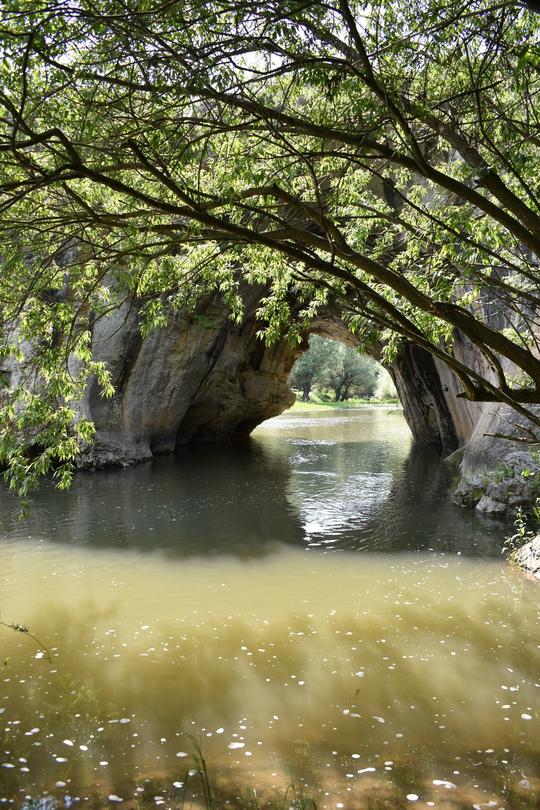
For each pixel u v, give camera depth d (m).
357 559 9.97
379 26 4.41
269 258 6.01
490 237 5.58
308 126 4.31
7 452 5.19
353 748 4.73
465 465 16.22
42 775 4.37
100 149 4.16
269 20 3.68
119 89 4.57
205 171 5.84
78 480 17.81
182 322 20.91
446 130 5.12
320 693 5.61
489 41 4.26
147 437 22.19
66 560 9.90
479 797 4.13
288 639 6.84
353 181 6.19
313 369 66.81
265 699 5.50
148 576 9.08
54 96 4.42
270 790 4.21
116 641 6.78
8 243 5.23
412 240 6.43
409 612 7.63
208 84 3.76
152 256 5.27
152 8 3.73
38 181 3.87
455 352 18.53
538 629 7.07
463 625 7.20
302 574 9.17
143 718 5.17
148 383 21.36
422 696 5.55
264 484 17.25
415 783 4.28
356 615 7.54
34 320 5.77
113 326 19.92
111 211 5.95
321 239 4.62
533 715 5.21
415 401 26.64
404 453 24.66
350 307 6.00
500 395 4.64
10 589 8.52
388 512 13.50
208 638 6.86
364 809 4.00
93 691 5.65
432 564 9.65
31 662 6.26
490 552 10.28
